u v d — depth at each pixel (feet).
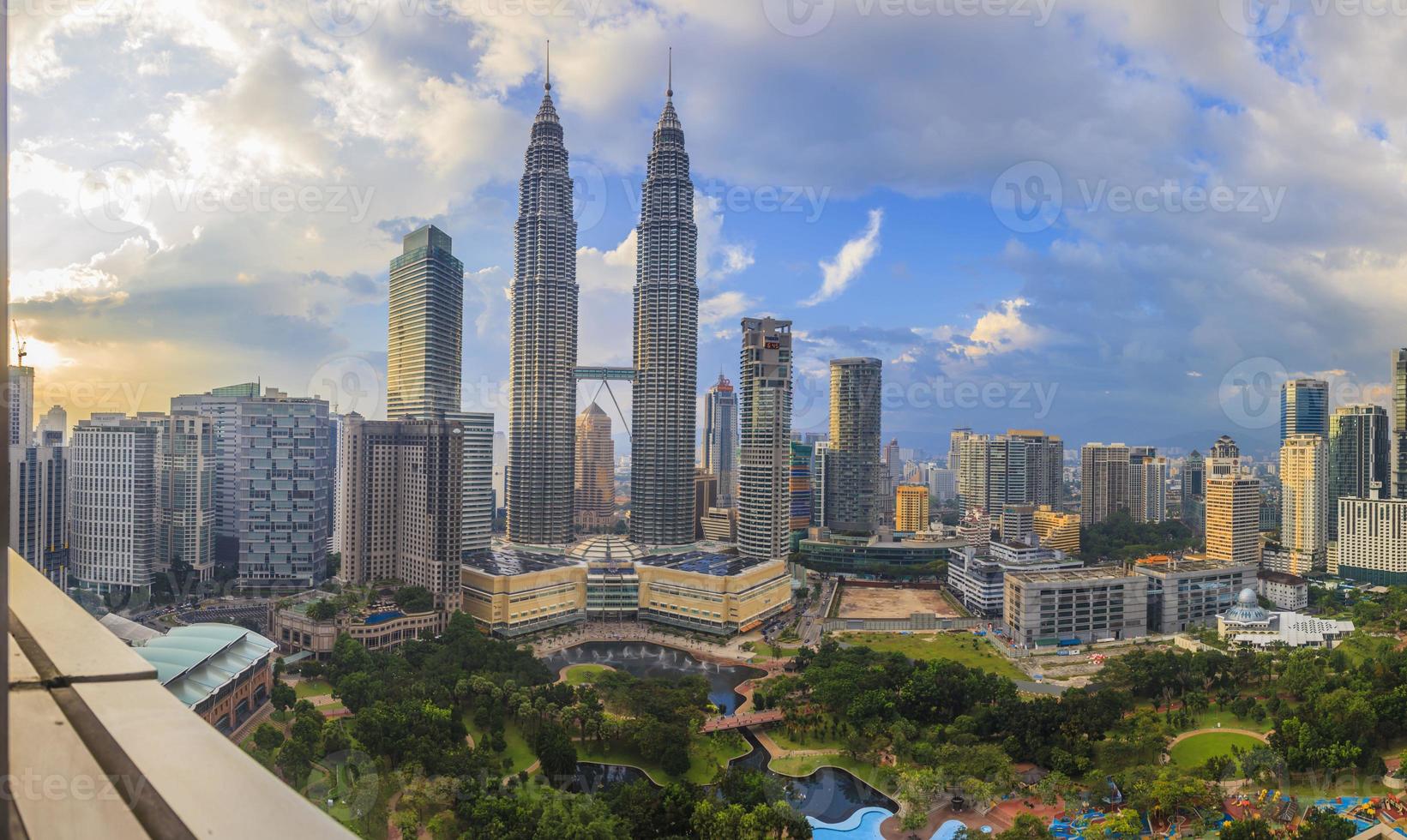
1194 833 354.74
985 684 504.02
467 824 324.80
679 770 412.98
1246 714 495.00
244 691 429.38
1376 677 492.54
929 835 366.43
